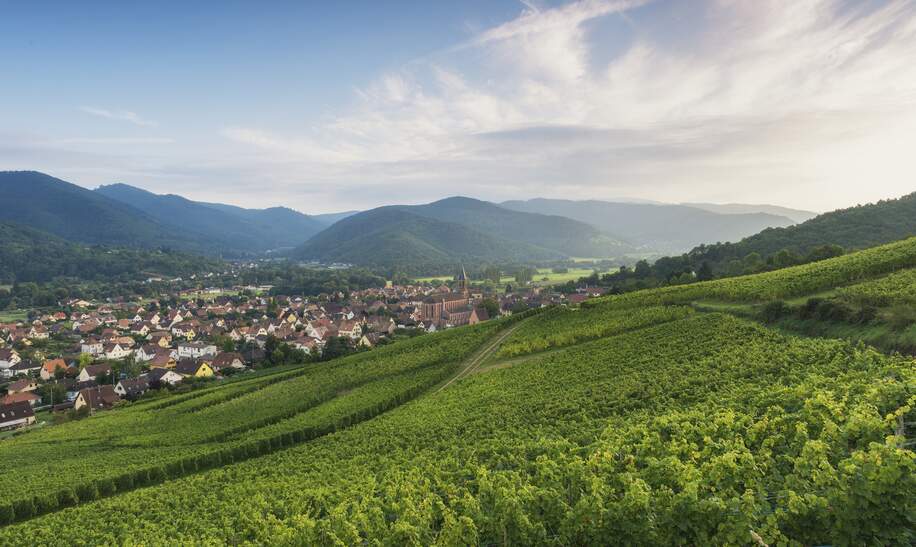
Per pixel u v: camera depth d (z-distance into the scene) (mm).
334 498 36594
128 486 56594
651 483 21516
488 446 42844
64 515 49438
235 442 66438
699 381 47500
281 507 39531
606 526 18719
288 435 63719
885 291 57000
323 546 26406
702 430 27391
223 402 94125
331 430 65562
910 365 32688
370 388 82062
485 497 24625
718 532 16812
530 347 84000
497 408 56500
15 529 47344
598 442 30797
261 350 155250
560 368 67500
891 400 24047
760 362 47375
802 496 17234
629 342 70375
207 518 42625
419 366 88750
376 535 25922
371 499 31781
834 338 51500
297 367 126688
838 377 33531
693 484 18078
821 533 16156
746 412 31391
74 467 64062
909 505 15180
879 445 16344
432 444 50562
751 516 16344
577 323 90375
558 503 20859
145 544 36062
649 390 48375
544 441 35375
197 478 54406
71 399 116625
